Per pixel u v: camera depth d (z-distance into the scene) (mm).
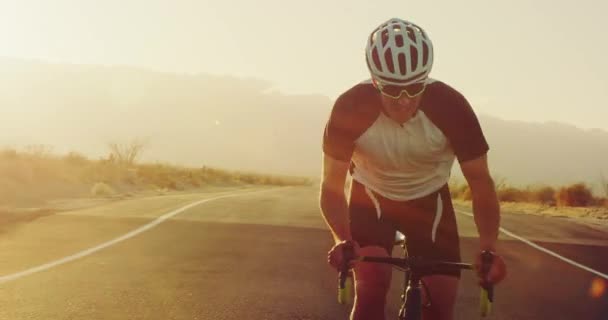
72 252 9430
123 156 40750
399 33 3512
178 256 9422
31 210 14203
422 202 4145
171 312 6309
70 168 26109
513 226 15555
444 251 4195
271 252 10062
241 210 16391
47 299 6617
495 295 7832
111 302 6590
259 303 6797
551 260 10719
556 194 27969
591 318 6934
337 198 3904
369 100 3836
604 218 20422
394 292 7672
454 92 3867
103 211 14977
